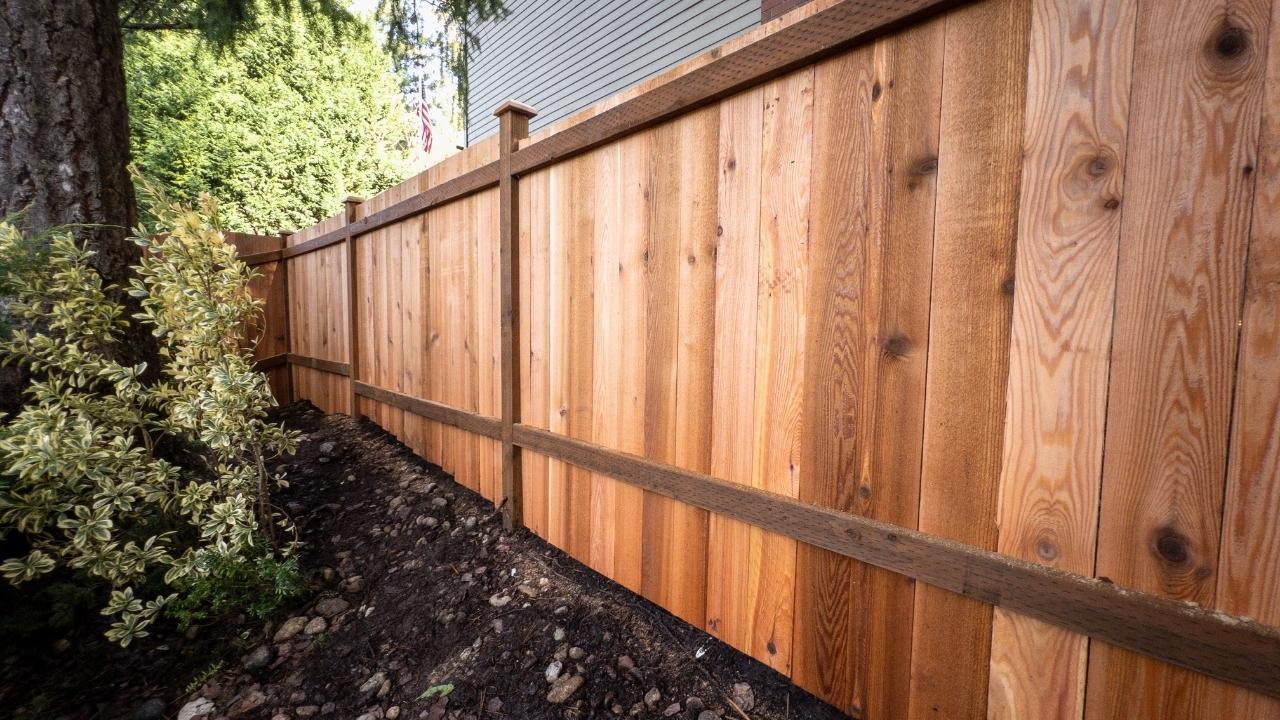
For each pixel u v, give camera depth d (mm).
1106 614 879
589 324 1885
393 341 3273
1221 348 776
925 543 1080
